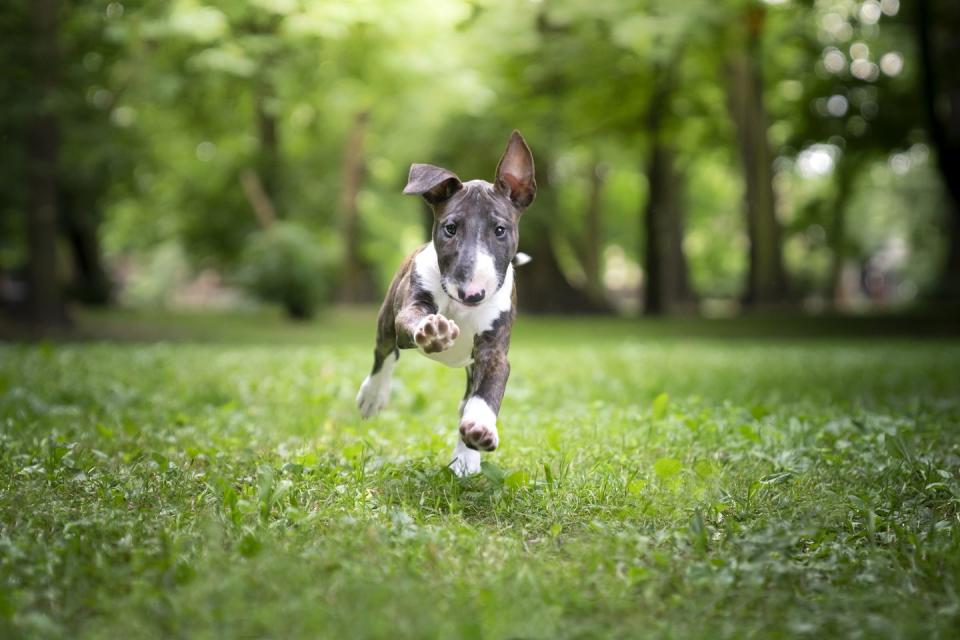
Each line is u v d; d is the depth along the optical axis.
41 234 17.73
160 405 7.93
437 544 4.08
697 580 3.71
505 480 4.99
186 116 21.77
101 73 16.95
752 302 27.05
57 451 5.48
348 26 13.64
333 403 8.16
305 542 4.05
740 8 15.81
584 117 21.98
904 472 5.38
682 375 11.05
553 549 4.16
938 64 17.02
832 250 36.91
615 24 14.45
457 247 4.62
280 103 15.76
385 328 5.53
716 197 43.84
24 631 3.14
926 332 22.08
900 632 3.25
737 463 5.79
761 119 26.27
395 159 28.41
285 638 3.13
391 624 3.21
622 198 42.97
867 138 24.55
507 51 16.59
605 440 6.28
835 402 8.80
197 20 12.91
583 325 23.06
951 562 3.89
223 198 28.09
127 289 51.75
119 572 3.64
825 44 23.75
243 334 19.58
